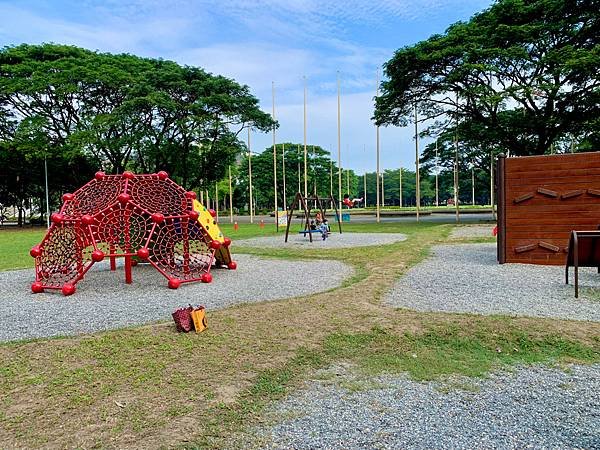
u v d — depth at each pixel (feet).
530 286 24.58
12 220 183.01
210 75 95.71
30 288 28.48
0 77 92.38
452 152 136.67
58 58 99.35
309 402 11.57
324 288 26.25
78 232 28.17
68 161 101.14
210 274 30.30
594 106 72.59
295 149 194.59
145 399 11.41
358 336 16.30
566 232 31.37
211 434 9.81
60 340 16.22
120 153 96.89
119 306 22.70
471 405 11.37
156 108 86.28
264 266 36.01
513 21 75.25
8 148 98.02
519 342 15.60
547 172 31.63
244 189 193.57
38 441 9.51
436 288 24.47
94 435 9.71
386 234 64.69
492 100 69.31
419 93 86.63
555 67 67.56
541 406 11.26
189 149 101.71
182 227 31.01
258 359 14.12
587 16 68.44
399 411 11.07
